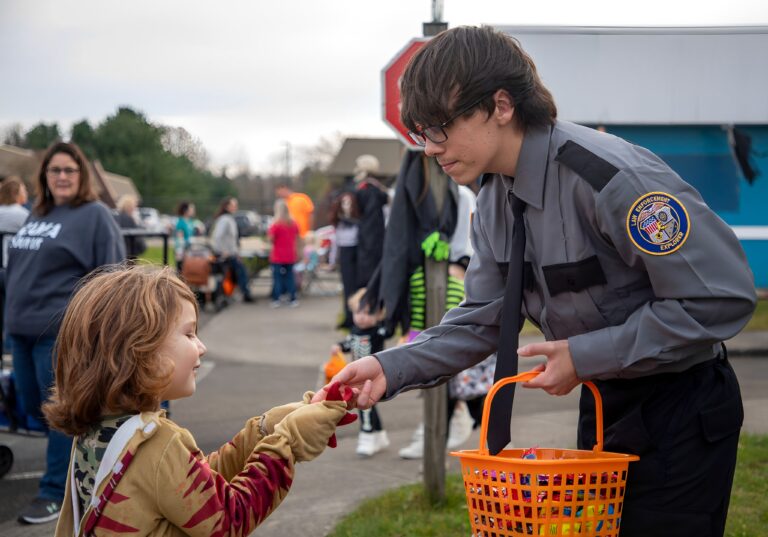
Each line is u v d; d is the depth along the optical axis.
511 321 2.51
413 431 6.93
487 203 2.70
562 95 11.74
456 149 2.45
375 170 9.31
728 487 2.50
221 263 16.31
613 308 2.43
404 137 4.81
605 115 11.73
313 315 15.62
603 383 2.56
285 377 9.73
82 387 2.11
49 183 4.92
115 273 2.26
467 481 2.39
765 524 4.29
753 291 2.29
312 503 5.10
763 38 11.67
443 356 2.75
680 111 11.77
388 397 2.67
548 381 2.39
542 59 11.65
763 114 11.72
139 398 2.12
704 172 12.14
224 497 2.14
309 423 2.32
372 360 2.65
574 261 2.43
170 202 51.47
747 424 6.73
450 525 4.46
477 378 5.63
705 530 2.44
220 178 58.00
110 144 50.66
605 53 11.70
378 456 6.16
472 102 2.39
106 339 2.11
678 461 2.43
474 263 2.82
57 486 4.86
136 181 51.03
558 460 2.26
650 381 2.47
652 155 2.42
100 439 2.14
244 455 2.46
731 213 12.22
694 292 2.26
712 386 2.46
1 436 6.93
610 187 2.30
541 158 2.44
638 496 2.45
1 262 5.75
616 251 2.39
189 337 2.24
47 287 4.84
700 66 11.71
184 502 2.07
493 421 2.49
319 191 53.47
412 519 4.59
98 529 2.09
